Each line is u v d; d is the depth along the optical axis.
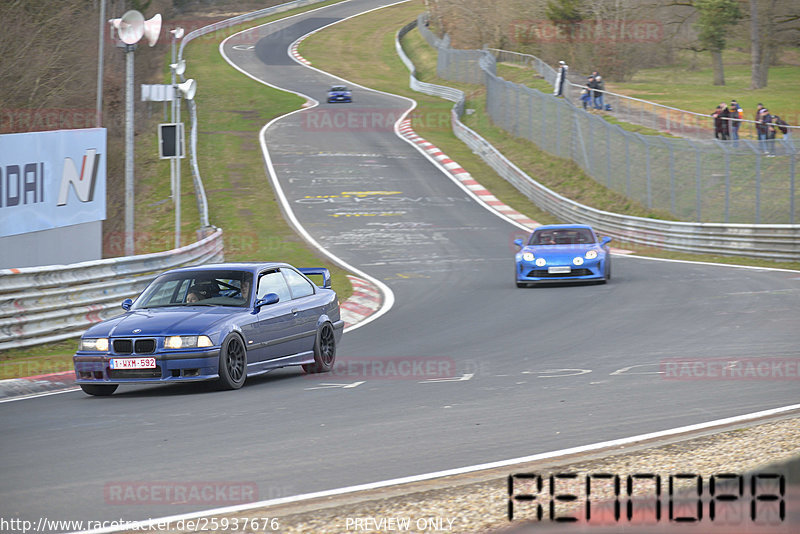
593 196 70.19
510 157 86.69
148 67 120.62
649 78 136.62
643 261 48.97
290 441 13.89
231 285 20.83
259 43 181.38
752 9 123.38
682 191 60.22
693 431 13.88
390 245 57.50
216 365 18.81
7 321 25.17
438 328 29.20
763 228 48.41
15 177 31.94
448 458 12.60
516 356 23.02
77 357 18.95
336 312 23.25
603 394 17.45
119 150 81.19
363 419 15.59
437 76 149.00
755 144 58.78
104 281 29.70
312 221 66.06
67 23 87.12
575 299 34.47
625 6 132.00
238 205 71.38
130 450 13.44
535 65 120.50
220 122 111.94
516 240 40.66
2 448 13.78
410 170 85.50
